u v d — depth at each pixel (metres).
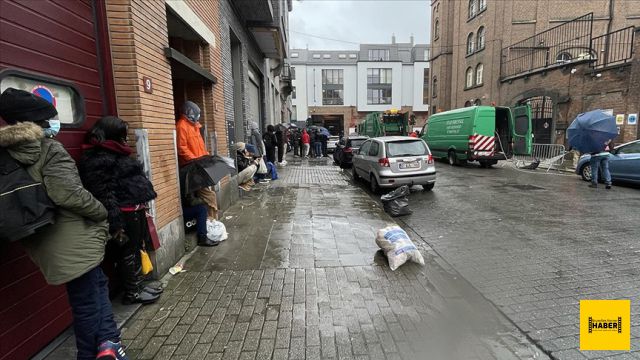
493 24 22.75
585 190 9.24
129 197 3.08
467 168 14.93
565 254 4.64
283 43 15.76
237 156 9.11
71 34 3.06
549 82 17.44
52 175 2.01
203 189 4.89
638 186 9.60
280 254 4.62
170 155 4.31
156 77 4.05
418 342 2.78
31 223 1.89
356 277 3.94
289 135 27.62
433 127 17.78
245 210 7.10
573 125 9.66
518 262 4.40
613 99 13.91
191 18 5.48
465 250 4.88
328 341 2.78
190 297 3.48
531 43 21.72
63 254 2.12
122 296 3.47
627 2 21.28
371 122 26.00
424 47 55.97
